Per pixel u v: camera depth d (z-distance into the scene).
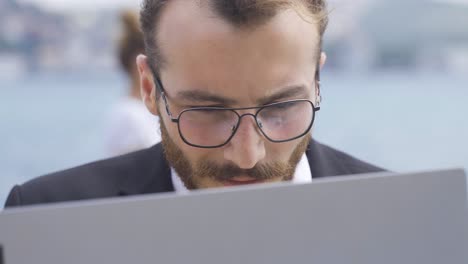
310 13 1.09
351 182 0.75
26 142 5.58
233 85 1.04
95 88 9.79
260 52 1.02
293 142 1.12
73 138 5.99
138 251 0.70
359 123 7.06
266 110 1.08
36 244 0.68
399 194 0.76
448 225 0.78
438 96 9.51
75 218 0.69
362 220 0.75
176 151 1.16
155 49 1.14
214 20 1.02
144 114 2.68
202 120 1.09
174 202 0.70
